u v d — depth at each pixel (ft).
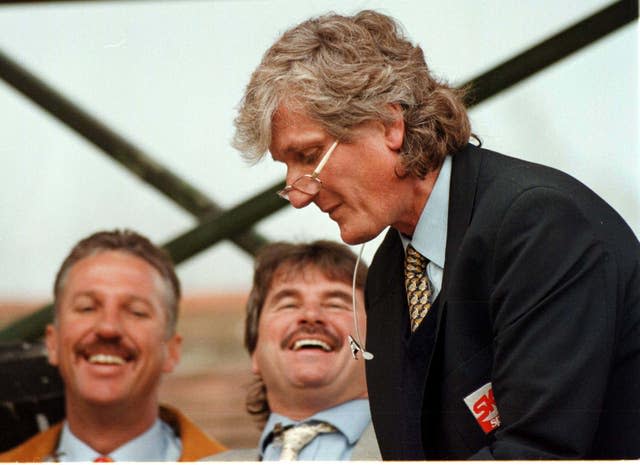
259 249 18.03
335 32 11.46
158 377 17.60
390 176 11.51
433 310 11.56
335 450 16.12
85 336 17.72
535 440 10.32
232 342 17.39
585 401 10.23
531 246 10.58
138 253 18.08
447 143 11.66
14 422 17.47
